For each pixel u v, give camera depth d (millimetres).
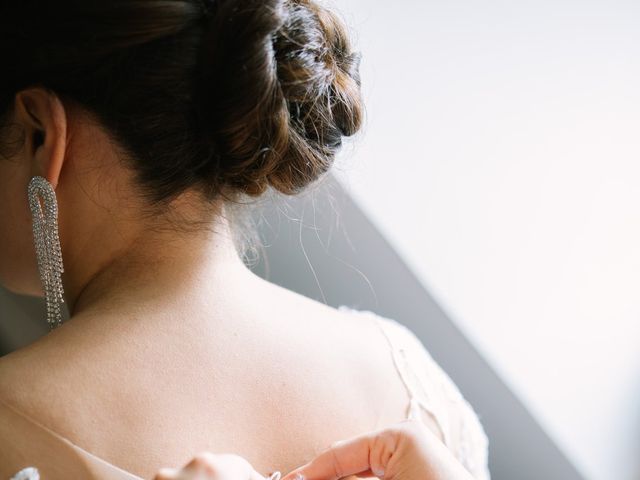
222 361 492
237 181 508
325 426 516
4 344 1017
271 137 488
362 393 542
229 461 445
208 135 481
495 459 990
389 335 593
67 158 498
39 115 485
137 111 473
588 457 927
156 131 477
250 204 552
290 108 512
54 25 458
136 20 452
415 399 570
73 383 459
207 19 470
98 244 515
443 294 955
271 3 472
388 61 936
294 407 507
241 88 467
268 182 523
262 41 468
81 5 453
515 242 965
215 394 485
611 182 971
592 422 937
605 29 945
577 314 962
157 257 505
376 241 940
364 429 534
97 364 467
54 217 505
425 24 937
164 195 494
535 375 953
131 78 467
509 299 963
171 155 483
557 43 951
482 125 963
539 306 968
